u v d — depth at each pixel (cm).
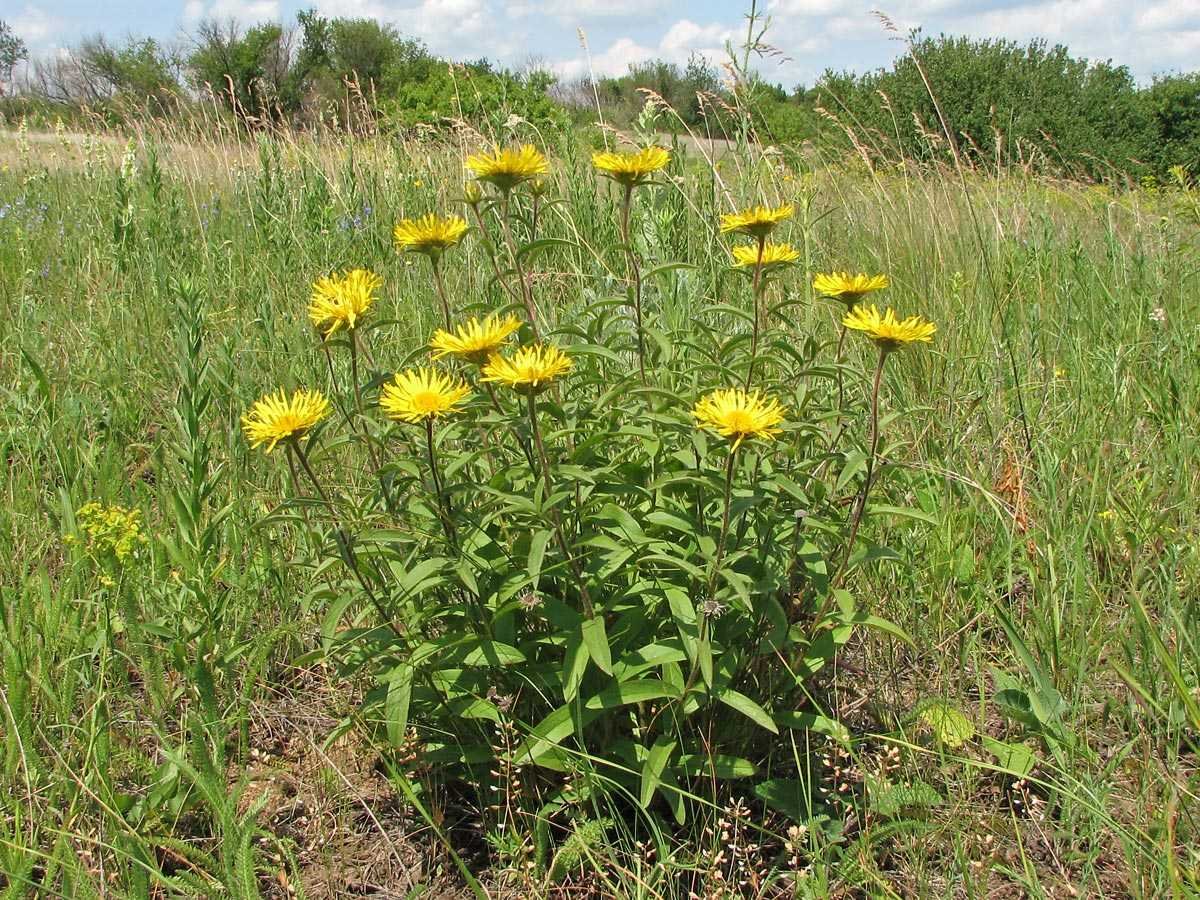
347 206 545
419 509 200
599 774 198
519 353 175
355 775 222
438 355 177
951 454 309
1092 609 258
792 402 225
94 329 413
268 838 199
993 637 265
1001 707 232
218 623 238
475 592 183
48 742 203
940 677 244
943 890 186
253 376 360
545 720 190
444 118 616
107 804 193
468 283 440
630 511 208
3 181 790
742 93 409
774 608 198
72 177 784
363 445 307
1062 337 405
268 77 2550
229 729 227
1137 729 225
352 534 212
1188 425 336
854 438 235
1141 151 1841
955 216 518
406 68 2769
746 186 418
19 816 183
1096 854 186
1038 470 303
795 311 401
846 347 362
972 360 379
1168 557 257
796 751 202
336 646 200
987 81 1677
